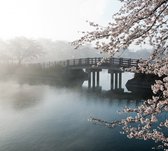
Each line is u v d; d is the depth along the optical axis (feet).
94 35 14.01
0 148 47.75
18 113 71.41
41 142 50.75
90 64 130.00
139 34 13.82
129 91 104.22
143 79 104.47
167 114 57.16
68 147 48.44
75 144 49.78
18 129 57.93
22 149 47.42
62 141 51.29
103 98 92.07
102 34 13.92
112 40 13.97
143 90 103.30
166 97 14.52
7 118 66.44
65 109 76.38
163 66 15.19
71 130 57.57
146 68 16.01
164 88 14.82
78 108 77.51
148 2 13.34
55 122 63.41
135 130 15.97
